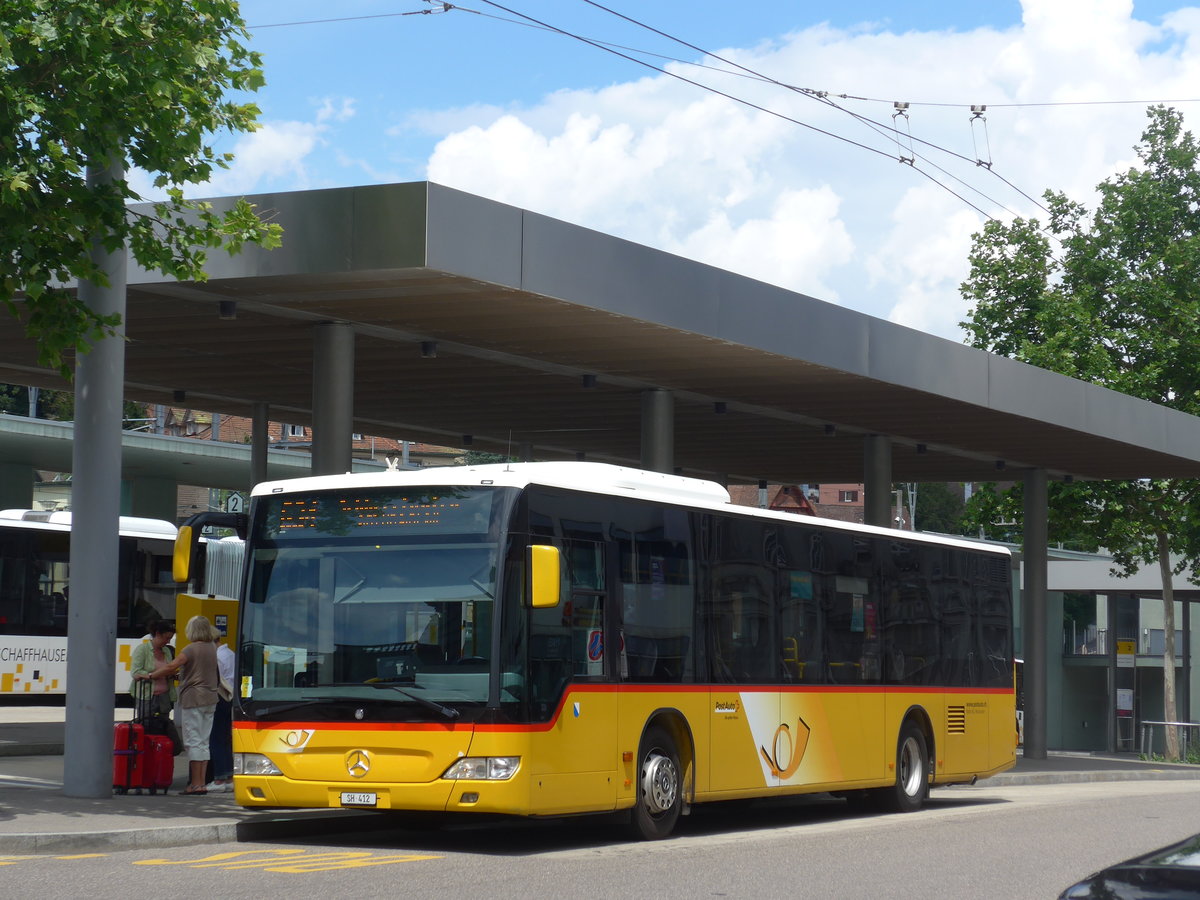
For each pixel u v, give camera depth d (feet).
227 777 54.75
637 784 46.85
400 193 54.44
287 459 140.05
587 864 40.06
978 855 44.16
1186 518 130.11
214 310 63.52
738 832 51.85
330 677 43.39
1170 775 107.14
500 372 78.07
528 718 42.27
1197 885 15.75
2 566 100.63
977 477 118.62
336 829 48.83
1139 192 136.56
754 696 52.54
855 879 38.06
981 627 68.13
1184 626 175.83
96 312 51.67
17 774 58.65
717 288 66.39
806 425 94.07
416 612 43.06
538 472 44.45
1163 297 132.98
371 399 88.84
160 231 56.80
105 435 51.65
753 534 53.67
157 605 106.83
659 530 49.03
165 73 45.75
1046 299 133.28
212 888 33.32
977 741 66.85
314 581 44.39
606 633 45.96
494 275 56.44
